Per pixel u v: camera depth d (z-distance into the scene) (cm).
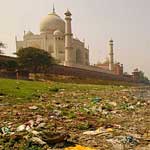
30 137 1294
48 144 1259
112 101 3484
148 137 1487
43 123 1750
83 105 2909
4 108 2447
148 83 19562
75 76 10706
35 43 14825
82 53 15438
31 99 3231
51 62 9731
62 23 14962
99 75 12656
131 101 3600
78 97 3806
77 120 1969
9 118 1969
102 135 1485
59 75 9919
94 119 2062
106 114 2389
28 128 1597
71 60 12938
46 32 14675
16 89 3928
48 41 14525
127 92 5809
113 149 1247
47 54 9500
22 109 2416
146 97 4678
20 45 15250
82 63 15350
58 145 1253
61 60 13900
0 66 8106
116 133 1546
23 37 15312
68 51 13000
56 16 15150
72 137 1416
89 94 4409
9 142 1261
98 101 3381
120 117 2252
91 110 2553
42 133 1320
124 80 15262
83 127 1697
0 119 1930
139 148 1271
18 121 1847
